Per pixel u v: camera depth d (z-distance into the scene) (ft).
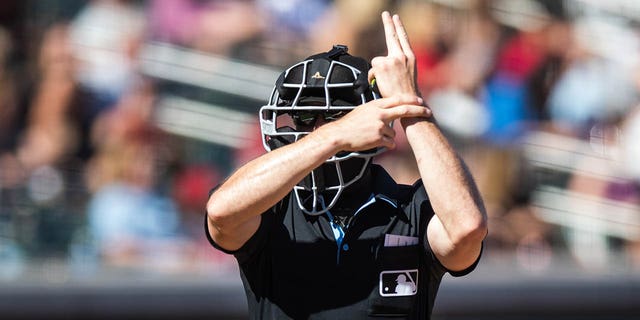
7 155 78.59
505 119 83.46
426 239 30.17
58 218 76.84
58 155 79.15
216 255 76.59
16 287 70.69
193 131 82.17
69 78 81.46
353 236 30.14
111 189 78.43
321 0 84.64
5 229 75.77
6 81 80.74
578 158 83.66
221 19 84.74
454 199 28.76
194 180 80.59
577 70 85.71
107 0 83.71
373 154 30.27
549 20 86.43
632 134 84.58
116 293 71.10
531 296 74.02
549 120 84.33
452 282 73.41
